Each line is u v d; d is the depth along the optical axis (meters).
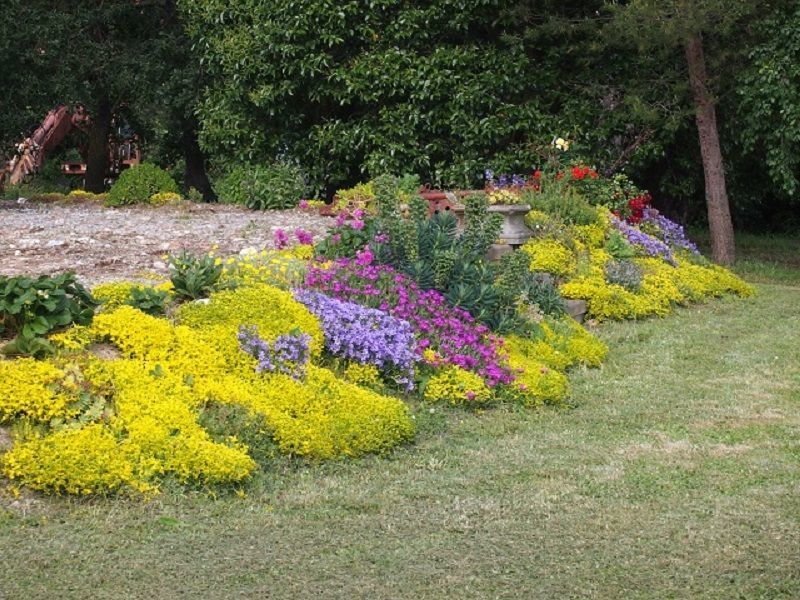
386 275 8.91
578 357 9.62
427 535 5.52
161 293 7.63
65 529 5.35
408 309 8.58
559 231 12.23
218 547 5.27
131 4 21.56
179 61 21.39
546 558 5.25
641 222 14.69
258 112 17.73
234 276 8.38
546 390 8.29
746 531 5.63
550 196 13.33
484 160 17.03
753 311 12.62
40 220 15.23
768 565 5.18
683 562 5.22
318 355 7.62
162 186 18.00
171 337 6.97
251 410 6.61
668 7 15.06
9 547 5.12
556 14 16.88
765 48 15.39
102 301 7.43
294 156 17.66
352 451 6.74
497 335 9.09
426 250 9.43
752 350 10.41
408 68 16.67
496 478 6.51
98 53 20.94
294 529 5.55
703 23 14.68
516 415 7.93
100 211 16.95
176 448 6.00
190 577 4.91
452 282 9.24
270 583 4.88
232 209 16.80
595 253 12.50
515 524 5.71
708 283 13.35
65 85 20.03
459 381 8.03
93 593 4.71
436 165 16.81
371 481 6.36
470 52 16.66
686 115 16.19
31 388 6.08
